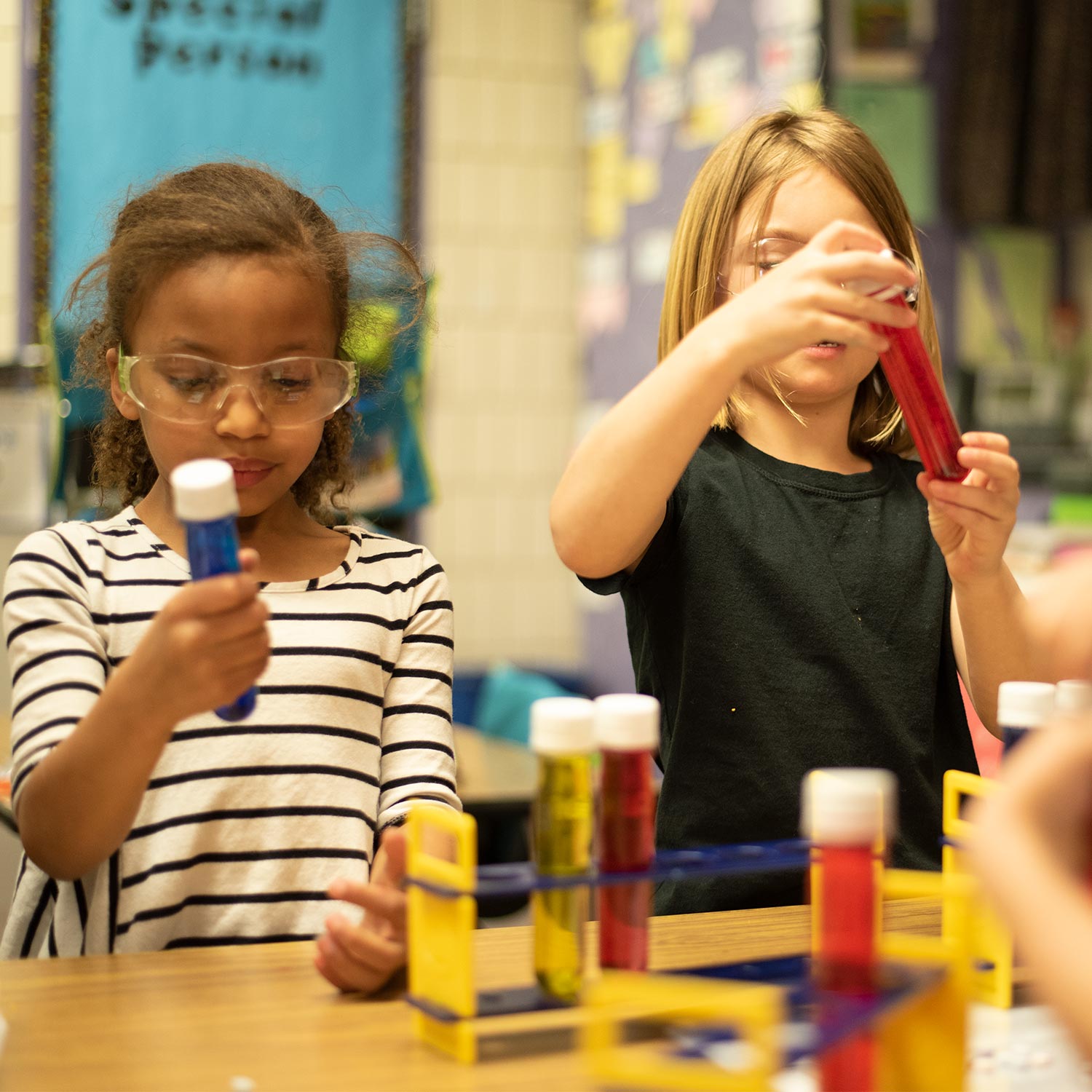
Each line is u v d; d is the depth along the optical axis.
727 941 0.79
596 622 3.53
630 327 3.34
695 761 1.08
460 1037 0.61
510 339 3.53
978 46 2.89
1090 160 2.95
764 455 1.20
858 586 1.15
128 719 0.75
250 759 0.99
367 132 3.23
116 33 2.98
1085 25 2.92
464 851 0.62
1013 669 0.99
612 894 0.66
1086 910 0.42
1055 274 3.19
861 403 1.28
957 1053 0.59
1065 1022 0.41
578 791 0.65
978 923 0.71
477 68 3.43
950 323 3.10
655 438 0.91
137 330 1.01
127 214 1.08
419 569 1.14
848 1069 0.56
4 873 1.74
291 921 0.97
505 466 3.55
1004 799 0.45
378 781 1.04
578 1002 0.66
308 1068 0.61
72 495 1.79
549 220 3.55
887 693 1.11
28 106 2.92
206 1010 0.69
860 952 0.58
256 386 0.94
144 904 0.95
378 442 1.92
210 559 0.71
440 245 3.42
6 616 0.98
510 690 2.66
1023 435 3.06
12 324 2.92
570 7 3.54
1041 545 2.57
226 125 3.09
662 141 3.19
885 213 1.21
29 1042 0.64
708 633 1.10
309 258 1.02
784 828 1.07
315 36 3.17
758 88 2.83
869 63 2.84
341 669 1.04
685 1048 0.55
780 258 1.14
